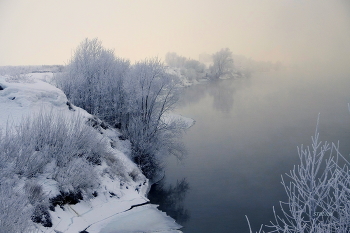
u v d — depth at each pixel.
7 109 17.98
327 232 4.88
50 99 20.34
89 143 16.91
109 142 21.73
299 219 4.95
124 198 16.61
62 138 14.98
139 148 24.14
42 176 13.38
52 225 11.53
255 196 21.16
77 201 13.95
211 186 22.95
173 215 18.53
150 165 24.81
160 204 20.00
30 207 11.02
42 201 11.70
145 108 25.88
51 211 12.12
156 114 26.00
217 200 20.64
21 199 9.60
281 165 26.86
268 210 19.20
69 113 20.62
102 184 16.14
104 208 14.86
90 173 15.31
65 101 21.23
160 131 25.70
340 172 5.01
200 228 16.94
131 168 21.03
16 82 21.06
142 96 25.42
